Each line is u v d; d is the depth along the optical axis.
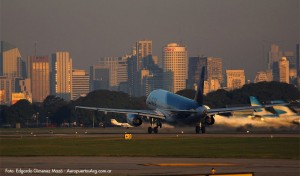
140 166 186.50
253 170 175.38
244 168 179.75
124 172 174.12
